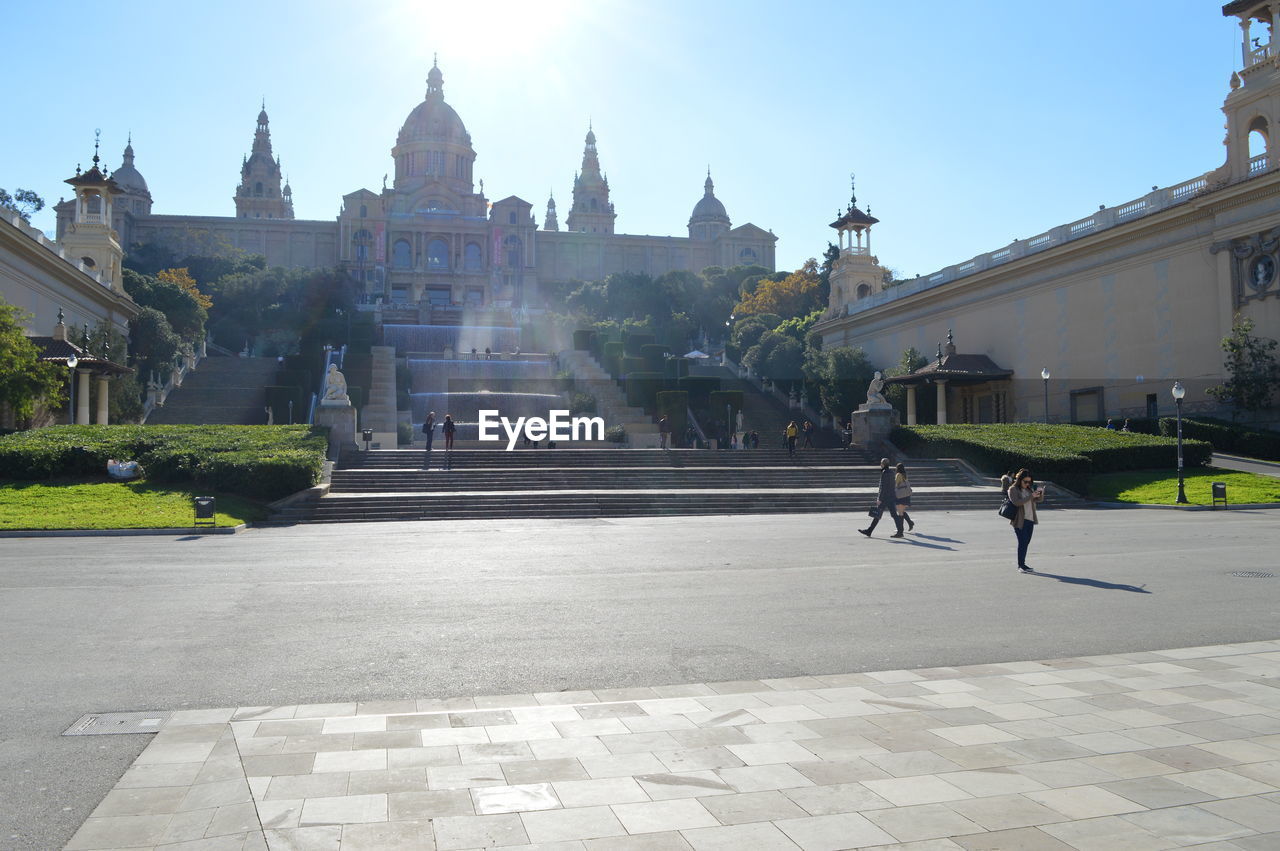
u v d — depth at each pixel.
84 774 6.55
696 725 7.57
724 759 6.75
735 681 9.10
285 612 12.74
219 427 39.09
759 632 11.45
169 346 75.06
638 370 75.06
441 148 191.00
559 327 114.62
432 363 81.50
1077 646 10.66
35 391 37.88
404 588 14.87
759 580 15.71
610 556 19.08
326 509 28.73
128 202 195.12
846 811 5.82
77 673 9.37
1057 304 57.88
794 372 79.25
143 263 152.12
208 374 74.69
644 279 149.38
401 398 68.50
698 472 36.94
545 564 17.83
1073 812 5.80
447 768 6.57
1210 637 11.09
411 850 5.27
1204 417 46.50
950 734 7.32
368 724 7.61
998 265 62.22
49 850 5.33
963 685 8.83
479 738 7.24
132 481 31.48
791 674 9.44
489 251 179.00
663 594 14.27
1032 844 5.36
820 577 16.05
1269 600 13.52
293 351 114.62
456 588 14.87
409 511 28.98
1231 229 45.72
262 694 8.63
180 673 9.38
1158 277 50.41
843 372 69.06
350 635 11.25
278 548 20.72
